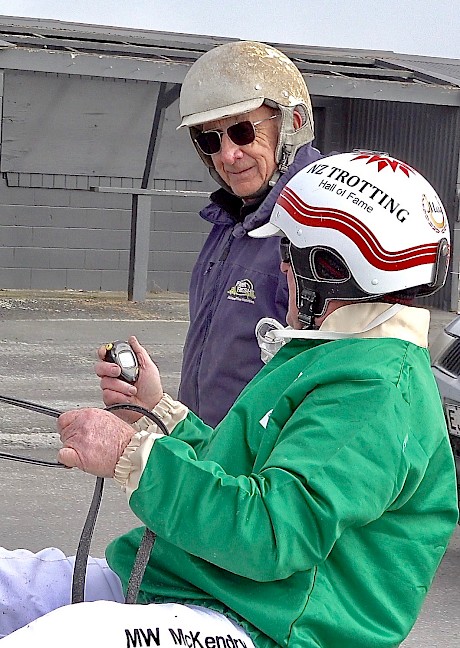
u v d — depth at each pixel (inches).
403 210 87.7
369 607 85.7
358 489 80.5
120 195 665.0
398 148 681.0
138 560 85.7
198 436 101.5
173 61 597.0
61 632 80.4
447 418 216.1
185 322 563.2
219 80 131.4
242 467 89.7
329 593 84.8
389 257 86.8
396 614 86.0
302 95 132.6
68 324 533.6
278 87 130.6
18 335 491.2
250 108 129.5
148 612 83.0
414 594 87.0
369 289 87.7
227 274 133.8
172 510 80.7
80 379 397.4
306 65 646.5
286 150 132.7
